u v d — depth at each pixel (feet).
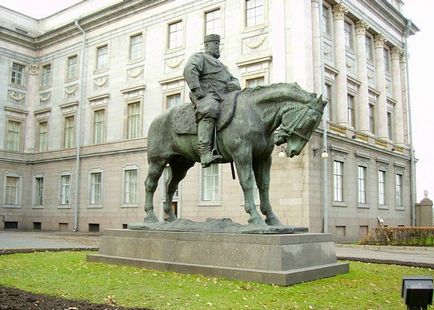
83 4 111.04
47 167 112.16
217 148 28.63
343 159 81.10
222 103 28.50
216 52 31.17
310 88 72.69
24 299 19.40
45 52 117.50
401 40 110.52
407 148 107.96
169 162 33.96
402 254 53.36
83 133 104.17
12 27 115.85
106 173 98.02
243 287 23.09
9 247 52.85
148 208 34.17
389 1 107.96
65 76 111.14
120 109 97.50
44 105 115.55
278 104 26.91
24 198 115.65
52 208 109.09
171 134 32.32
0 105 111.96
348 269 30.25
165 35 91.71
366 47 97.96
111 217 95.45
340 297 21.44
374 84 98.58
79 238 76.59
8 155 113.09
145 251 31.12
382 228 71.97
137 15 97.09
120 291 22.22
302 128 25.14
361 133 87.66
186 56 87.51
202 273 26.94
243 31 79.46
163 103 89.81
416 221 107.04
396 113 106.83
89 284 24.21
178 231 30.01
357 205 84.02
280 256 24.63
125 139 94.99
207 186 80.79
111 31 101.96
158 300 20.13
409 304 13.48
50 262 34.58
